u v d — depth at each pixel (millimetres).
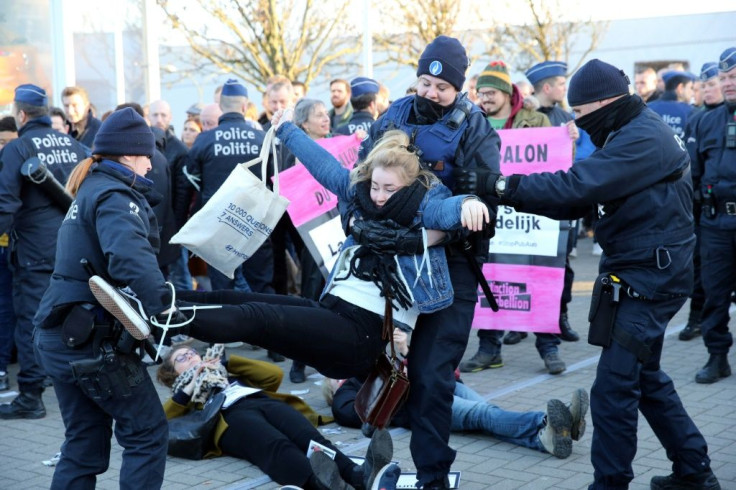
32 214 6117
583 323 8766
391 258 3744
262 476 4863
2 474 5004
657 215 3916
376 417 3791
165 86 22297
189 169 7590
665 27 22500
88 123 8836
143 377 3688
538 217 6738
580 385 6488
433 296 3740
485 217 3529
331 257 6512
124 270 3477
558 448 4945
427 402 3891
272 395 5547
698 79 11758
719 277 6379
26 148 6133
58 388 3758
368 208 3781
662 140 3877
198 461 5102
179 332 3498
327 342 3670
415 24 19578
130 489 3641
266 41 18078
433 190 3738
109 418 3848
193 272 8367
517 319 6805
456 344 3961
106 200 3611
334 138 6516
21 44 10375
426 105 3988
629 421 3963
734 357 7199
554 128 6703
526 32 22000
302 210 6492
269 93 8227
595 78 3963
